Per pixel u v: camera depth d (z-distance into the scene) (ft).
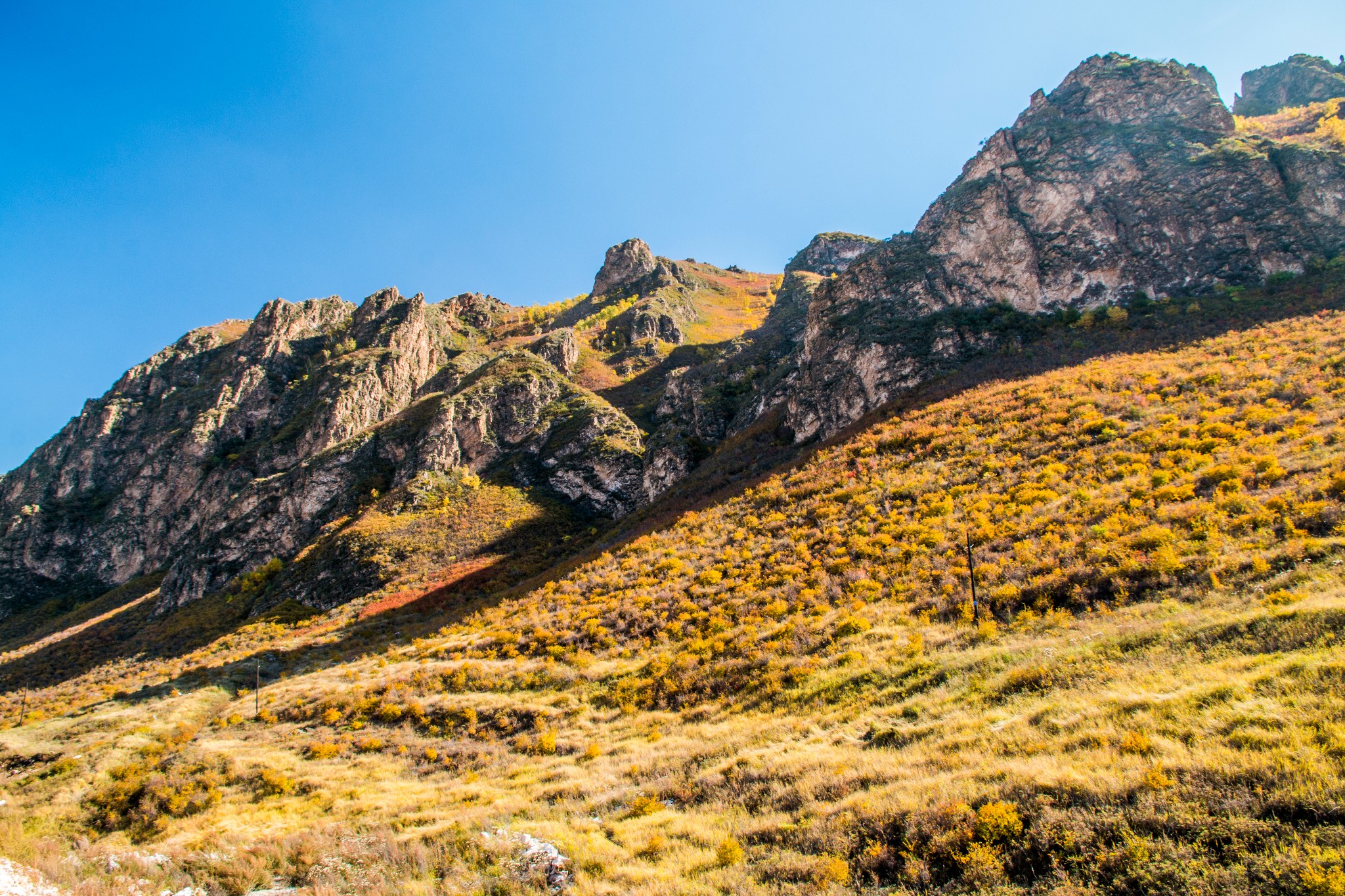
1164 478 90.94
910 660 68.49
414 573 206.69
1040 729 44.78
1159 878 27.68
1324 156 192.65
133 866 54.70
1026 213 224.53
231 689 130.52
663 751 67.05
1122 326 177.58
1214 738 36.06
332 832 60.59
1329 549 59.77
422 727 92.27
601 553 171.01
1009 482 111.34
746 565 117.19
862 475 138.92
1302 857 25.95
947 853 34.14
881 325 215.72
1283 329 141.90
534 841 49.01
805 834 40.63
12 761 99.14
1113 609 65.57
